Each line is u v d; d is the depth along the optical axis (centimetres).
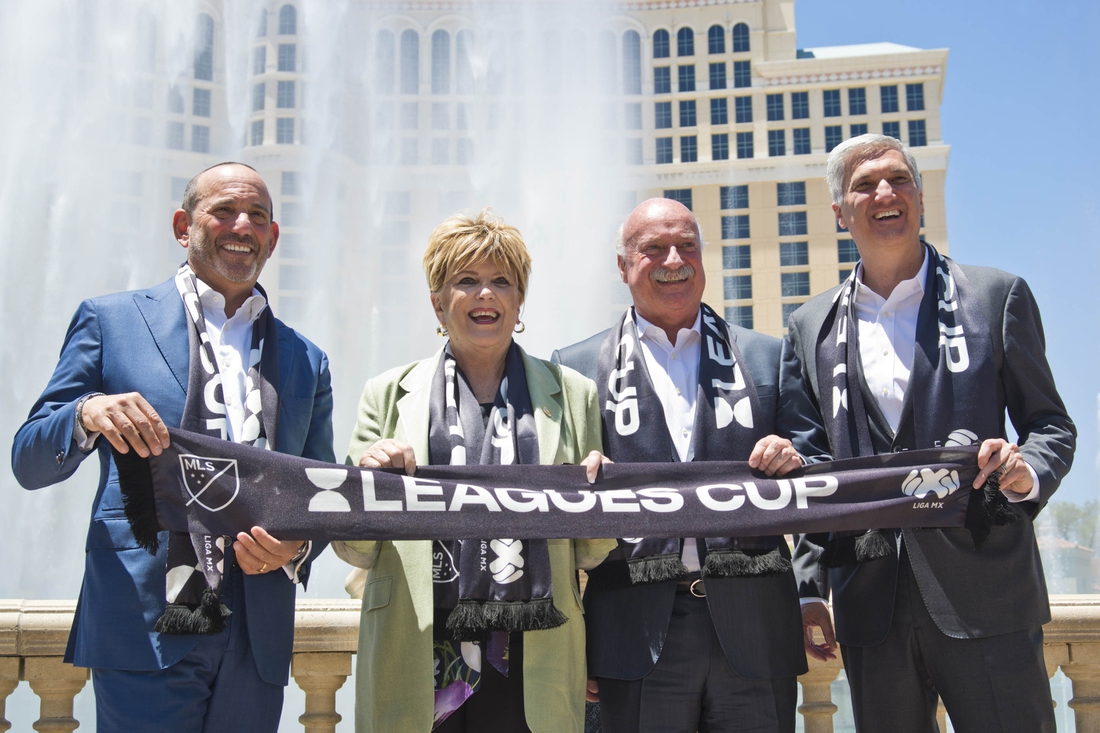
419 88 5859
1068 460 268
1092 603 317
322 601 323
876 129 6106
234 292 279
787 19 6256
